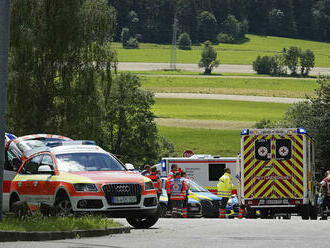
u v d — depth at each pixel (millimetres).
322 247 25125
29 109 109750
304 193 60375
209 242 27531
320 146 119938
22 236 28312
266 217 65000
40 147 46938
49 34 109875
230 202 81188
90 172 37531
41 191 38312
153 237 30688
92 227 31625
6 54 32781
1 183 32875
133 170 40000
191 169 96562
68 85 111562
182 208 62000
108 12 115375
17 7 109812
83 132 111625
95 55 114688
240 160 64375
